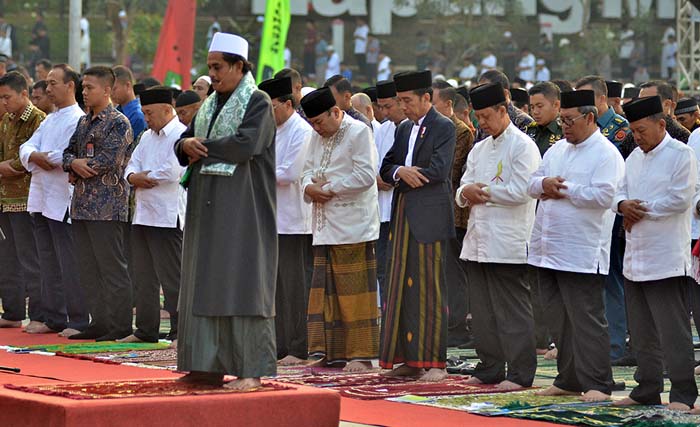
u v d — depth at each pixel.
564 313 12.71
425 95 13.85
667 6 53.00
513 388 13.12
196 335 10.50
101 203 16.89
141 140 16.84
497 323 13.31
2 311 21.16
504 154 13.33
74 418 9.23
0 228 18.66
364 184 14.17
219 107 10.88
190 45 27.27
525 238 13.27
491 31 51.12
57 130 17.61
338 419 10.50
